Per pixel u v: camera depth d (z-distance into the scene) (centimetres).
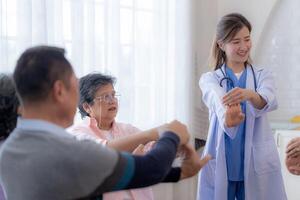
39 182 81
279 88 330
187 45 309
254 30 331
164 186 299
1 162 88
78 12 244
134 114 285
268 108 182
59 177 81
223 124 176
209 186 195
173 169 105
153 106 296
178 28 307
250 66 198
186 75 310
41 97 88
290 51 324
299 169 183
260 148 188
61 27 237
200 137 327
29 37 220
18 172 84
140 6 284
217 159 189
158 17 295
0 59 212
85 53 250
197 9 326
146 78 291
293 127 298
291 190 279
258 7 328
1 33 211
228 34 189
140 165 85
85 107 180
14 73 89
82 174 81
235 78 194
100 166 82
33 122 87
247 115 186
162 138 96
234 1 338
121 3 273
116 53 269
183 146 105
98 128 178
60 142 83
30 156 83
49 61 88
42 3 225
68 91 90
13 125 111
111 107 179
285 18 324
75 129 172
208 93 191
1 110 110
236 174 190
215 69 203
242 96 170
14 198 86
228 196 192
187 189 315
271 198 189
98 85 177
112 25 267
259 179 187
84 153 82
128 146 125
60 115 91
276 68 330
